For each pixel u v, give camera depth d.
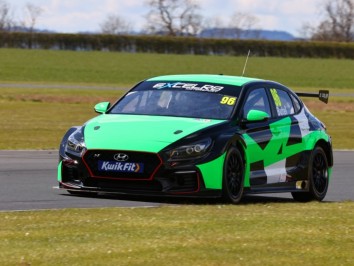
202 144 32.94
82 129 34.56
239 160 34.41
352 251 23.25
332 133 85.94
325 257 22.48
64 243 23.08
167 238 23.84
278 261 21.83
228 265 21.22
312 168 38.94
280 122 37.31
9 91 140.50
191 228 25.48
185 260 21.45
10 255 21.62
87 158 33.28
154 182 32.53
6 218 27.47
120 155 32.78
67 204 33.41
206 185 32.78
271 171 36.47
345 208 31.52
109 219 26.97
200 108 35.50
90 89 160.00
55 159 54.38
